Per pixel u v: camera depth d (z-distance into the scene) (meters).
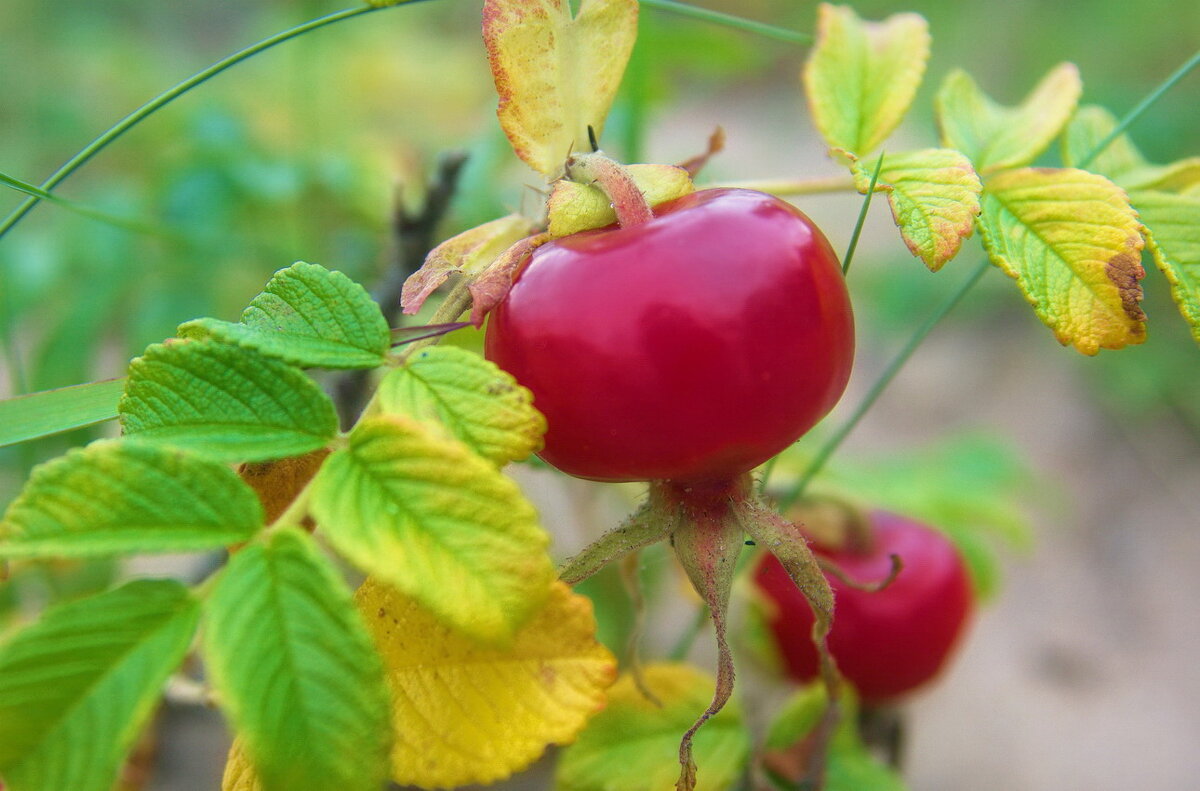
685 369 0.13
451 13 0.55
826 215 0.58
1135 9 0.59
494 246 0.15
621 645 0.24
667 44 0.29
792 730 0.19
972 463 0.27
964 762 0.34
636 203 0.14
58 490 0.12
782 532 0.15
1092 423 0.46
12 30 0.47
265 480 0.14
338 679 0.12
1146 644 0.37
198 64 0.57
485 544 0.12
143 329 0.24
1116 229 0.15
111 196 0.25
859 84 0.17
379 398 0.13
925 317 0.52
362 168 0.27
